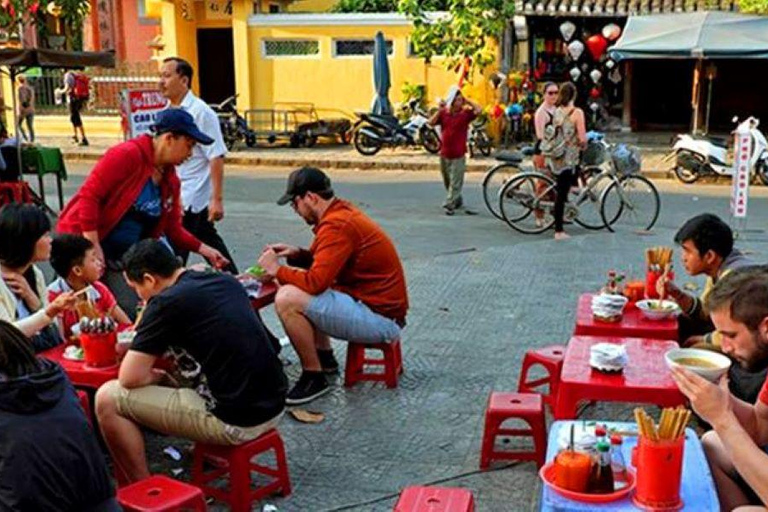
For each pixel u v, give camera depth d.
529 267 8.23
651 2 16.91
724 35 14.80
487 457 4.06
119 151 4.61
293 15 18.47
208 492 3.71
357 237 4.87
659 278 4.66
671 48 14.67
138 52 21.62
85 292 3.84
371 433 4.50
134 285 3.70
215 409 3.50
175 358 3.60
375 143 16.95
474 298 7.12
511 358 5.63
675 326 4.34
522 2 16.77
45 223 3.93
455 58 17.22
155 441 4.37
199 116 5.89
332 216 4.86
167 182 4.87
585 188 10.05
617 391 3.56
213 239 6.22
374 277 4.97
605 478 2.59
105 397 3.61
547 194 9.98
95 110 19.89
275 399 3.62
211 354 3.46
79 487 2.61
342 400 4.93
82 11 13.16
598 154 10.10
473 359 5.61
